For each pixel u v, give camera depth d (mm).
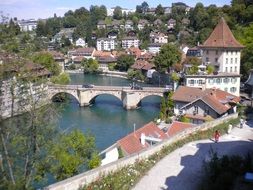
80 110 99062
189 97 76125
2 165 24562
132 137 40656
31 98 26875
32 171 27547
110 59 191375
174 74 105875
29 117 26922
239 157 31469
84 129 77562
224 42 104875
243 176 27000
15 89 26156
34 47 30219
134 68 164875
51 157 30641
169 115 76188
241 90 98000
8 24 27031
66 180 24109
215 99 69562
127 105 99562
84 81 154375
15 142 26422
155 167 31266
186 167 31391
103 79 161375
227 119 50750
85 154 36125
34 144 27406
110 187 25531
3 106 26141
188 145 38438
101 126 80750
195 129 42844
